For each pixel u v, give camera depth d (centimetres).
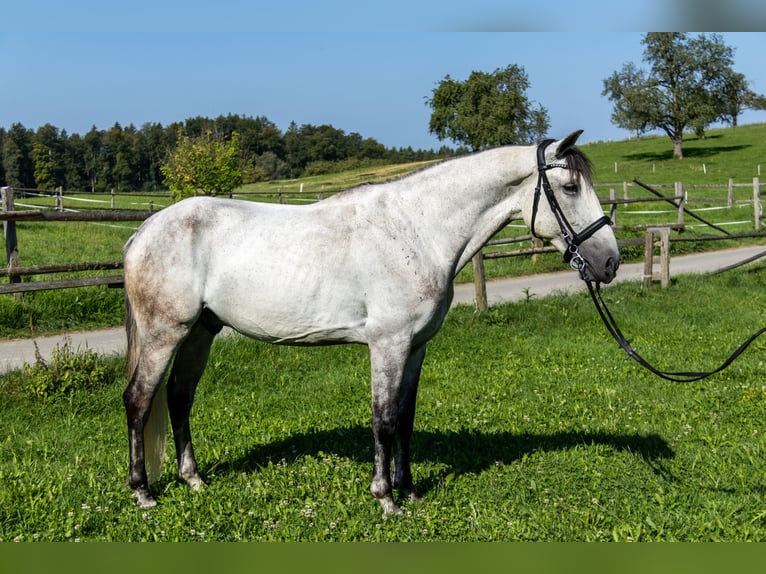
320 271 420
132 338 447
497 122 4028
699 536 403
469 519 425
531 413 643
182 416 473
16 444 552
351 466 505
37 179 8825
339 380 752
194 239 430
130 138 9756
